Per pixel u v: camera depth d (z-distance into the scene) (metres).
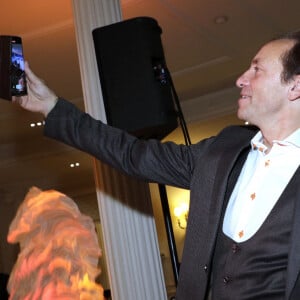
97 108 3.07
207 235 1.41
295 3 5.30
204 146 1.62
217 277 1.40
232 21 5.50
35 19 4.89
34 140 8.60
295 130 1.48
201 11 5.22
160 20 5.28
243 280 1.33
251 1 5.16
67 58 5.74
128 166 1.66
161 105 2.57
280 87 1.49
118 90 2.63
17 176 9.73
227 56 6.45
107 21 3.20
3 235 10.06
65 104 1.69
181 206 10.04
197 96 7.70
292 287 1.22
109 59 2.67
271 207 1.36
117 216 2.96
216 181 1.47
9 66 1.61
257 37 5.96
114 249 2.96
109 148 1.67
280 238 1.30
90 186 10.90
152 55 2.63
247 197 1.42
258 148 1.48
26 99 1.68
